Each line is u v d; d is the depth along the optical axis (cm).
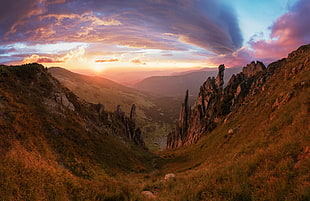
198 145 6244
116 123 5969
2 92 2017
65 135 2284
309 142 1007
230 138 3519
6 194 758
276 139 1527
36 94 2698
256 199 733
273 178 824
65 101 3231
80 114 3488
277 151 1098
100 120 4606
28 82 2836
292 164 884
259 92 5425
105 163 2412
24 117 1859
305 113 1530
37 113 2223
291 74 3500
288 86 2875
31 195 818
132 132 7488
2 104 1803
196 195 909
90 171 1878
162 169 4188
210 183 1012
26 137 1566
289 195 675
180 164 4353
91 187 1105
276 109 2548
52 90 3158
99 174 1942
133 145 5491
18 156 1126
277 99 2820
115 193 1041
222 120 7094
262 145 1602
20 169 958
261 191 771
